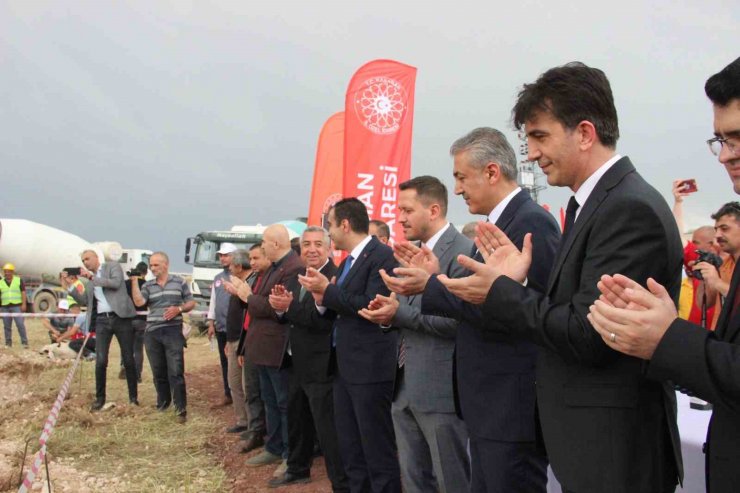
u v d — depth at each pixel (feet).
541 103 6.03
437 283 7.93
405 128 20.18
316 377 13.42
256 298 16.05
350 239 12.76
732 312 4.97
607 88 6.02
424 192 10.68
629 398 5.43
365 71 20.01
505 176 8.52
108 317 23.48
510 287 5.87
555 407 5.81
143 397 25.77
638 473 5.40
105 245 82.38
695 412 9.27
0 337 52.06
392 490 11.60
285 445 16.55
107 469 16.52
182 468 16.66
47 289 71.10
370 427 11.61
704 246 13.61
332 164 24.50
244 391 19.01
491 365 7.72
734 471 4.62
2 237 71.92
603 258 5.43
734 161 4.63
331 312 13.12
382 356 11.65
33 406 23.32
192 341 49.65
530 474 7.59
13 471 14.96
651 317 4.45
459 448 9.89
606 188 5.75
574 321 5.36
